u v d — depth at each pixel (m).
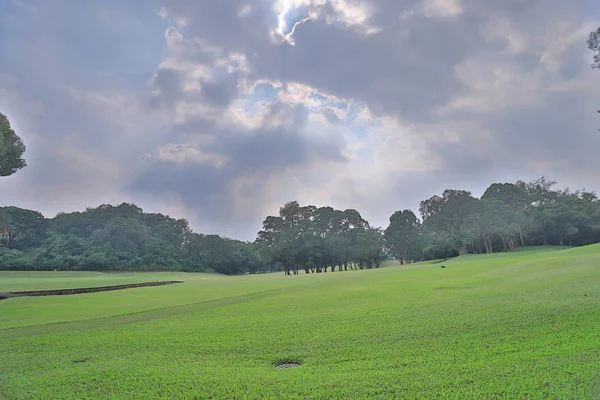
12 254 81.56
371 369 9.27
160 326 15.30
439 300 18.23
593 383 7.70
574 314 13.06
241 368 9.80
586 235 84.75
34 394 8.40
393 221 105.69
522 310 14.19
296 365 10.11
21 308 22.22
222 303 22.50
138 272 90.19
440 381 8.23
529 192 97.69
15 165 48.81
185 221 125.75
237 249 122.94
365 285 28.83
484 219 86.12
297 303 20.50
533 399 7.20
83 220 108.75
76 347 12.30
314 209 104.94
